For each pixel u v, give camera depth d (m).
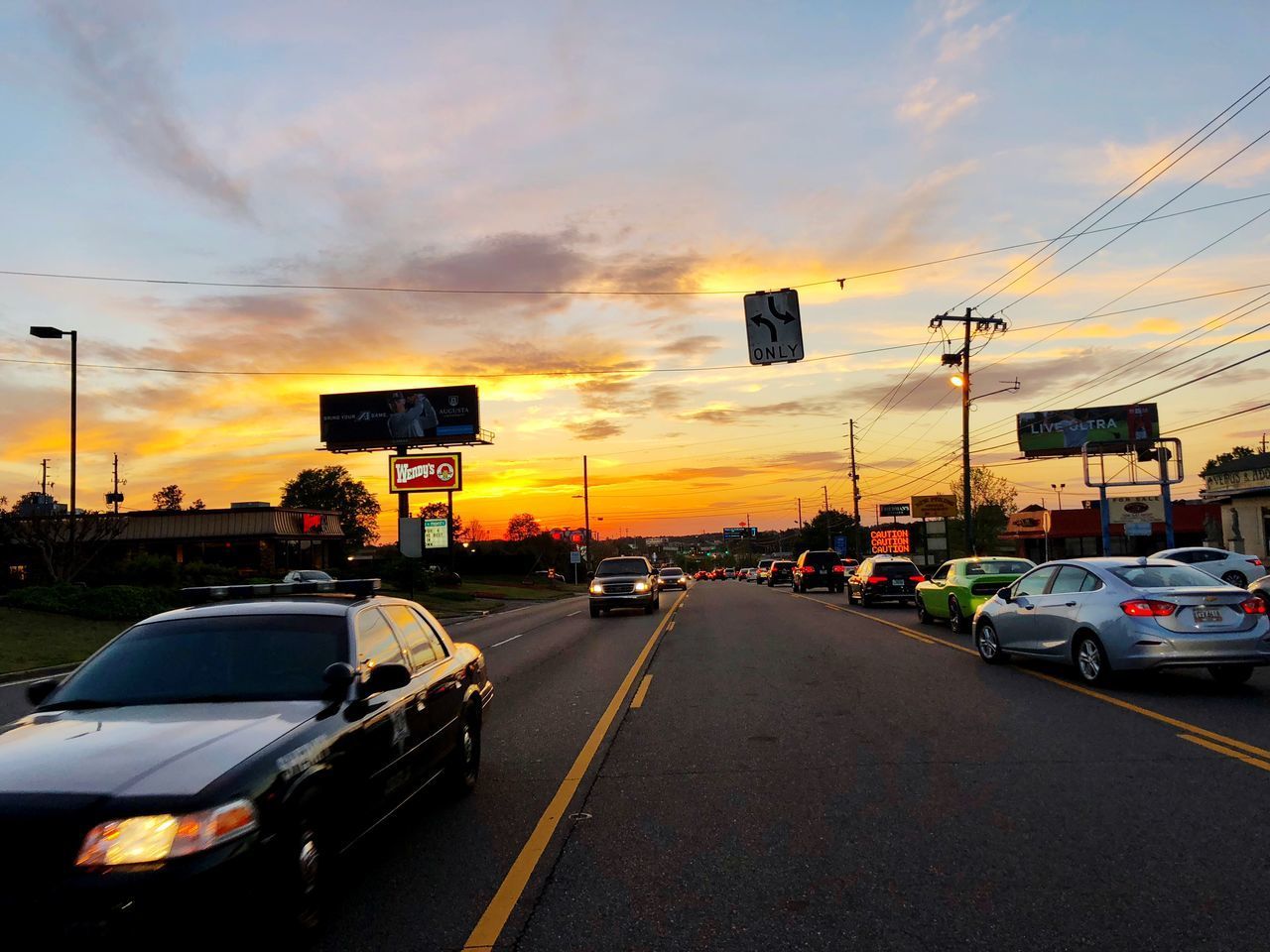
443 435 59.38
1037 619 12.62
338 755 4.84
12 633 22.14
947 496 75.19
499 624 30.55
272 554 57.56
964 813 6.29
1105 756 7.82
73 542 30.45
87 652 20.47
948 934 4.37
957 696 11.16
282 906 4.13
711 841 5.90
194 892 3.66
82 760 4.14
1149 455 51.16
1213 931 4.29
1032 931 4.36
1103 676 11.30
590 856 5.70
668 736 9.41
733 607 31.25
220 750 4.27
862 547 109.75
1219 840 5.55
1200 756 7.71
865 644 17.55
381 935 4.55
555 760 8.51
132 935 3.55
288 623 5.77
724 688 12.49
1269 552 41.06
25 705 13.65
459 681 7.28
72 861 3.62
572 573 90.81
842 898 4.85
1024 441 61.09
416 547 51.12
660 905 4.85
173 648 5.60
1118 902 4.66
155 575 36.41
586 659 16.86
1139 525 47.19
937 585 20.64
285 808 4.23
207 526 56.72
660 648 18.27
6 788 3.88
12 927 3.56
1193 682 11.77
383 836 6.20
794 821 6.26
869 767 7.71
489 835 6.19
